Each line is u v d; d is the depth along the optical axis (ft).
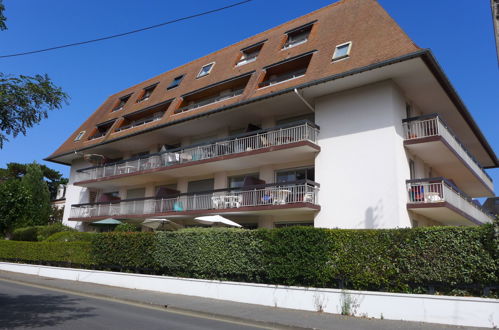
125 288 50.80
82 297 43.09
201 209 62.64
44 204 112.98
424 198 47.50
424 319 30.12
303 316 32.76
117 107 100.68
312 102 58.34
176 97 79.00
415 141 49.01
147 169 73.56
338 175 52.06
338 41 58.54
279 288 37.91
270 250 39.40
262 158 59.16
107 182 84.94
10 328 24.86
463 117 61.93
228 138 62.49
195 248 45.88
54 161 102.73
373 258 33.88
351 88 53.47
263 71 64.44
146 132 74.38
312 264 36.37
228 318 32.94
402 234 33.09
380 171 48.42
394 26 53.21
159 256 49.34
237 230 43.11
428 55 44.16
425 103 57.26
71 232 74.13
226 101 65.26
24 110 29.32
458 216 52.70
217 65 81.05
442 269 30.60
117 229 66.95
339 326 28.89
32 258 68.49
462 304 28.86
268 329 29.25
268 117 64.23
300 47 65.00
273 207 53.47
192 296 44.01
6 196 81.82
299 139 55.31
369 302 32.65
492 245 28.76
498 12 23.57
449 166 60.34
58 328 25.35
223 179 67.77
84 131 102.17
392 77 49.75
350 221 49.57
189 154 69.51
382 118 49.78
